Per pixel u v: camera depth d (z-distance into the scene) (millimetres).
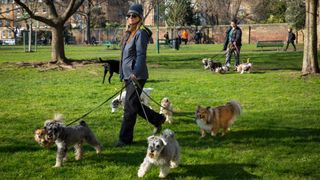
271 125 9984
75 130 7219
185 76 19500
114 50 44938
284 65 24203
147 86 16234
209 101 13180
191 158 7438
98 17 82688
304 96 13977
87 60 25281
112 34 78125
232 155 7633
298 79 17844
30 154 7699
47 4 23938
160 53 36031
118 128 9734
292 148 8109
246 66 20750
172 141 6688
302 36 56062
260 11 73250
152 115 8609
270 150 7973
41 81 17984
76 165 7129
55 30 24047
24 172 6762
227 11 74188
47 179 6461
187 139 8773
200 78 18641
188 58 29000
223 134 9039
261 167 6996
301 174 6676
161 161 6316
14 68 22625
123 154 7738
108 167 6980
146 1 43344
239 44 21922
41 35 73375
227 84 16734
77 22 85812
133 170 6859
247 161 7301
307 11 18578
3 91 15148
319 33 39281
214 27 67750
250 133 9258
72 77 19359
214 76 19375
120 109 11742
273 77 18547
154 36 69812
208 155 7629
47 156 7605
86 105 12484
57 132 6887
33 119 10602
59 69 22406
